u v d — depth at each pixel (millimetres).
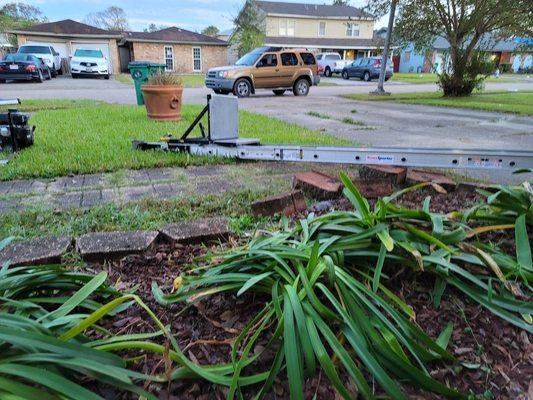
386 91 15180
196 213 2713
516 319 1548
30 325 1198
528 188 2256
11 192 3145
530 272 1708
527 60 35781
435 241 1691
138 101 9031
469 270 1782
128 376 1183
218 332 1499
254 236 2109
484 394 1288
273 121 6840
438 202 2834
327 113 8594
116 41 26750
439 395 1271
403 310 1573
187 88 16078
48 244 2096
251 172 3748
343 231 1821
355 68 23609
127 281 1873
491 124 7172
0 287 1478
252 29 29031
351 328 1342
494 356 1438
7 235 2312
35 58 17359
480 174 3783
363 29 36562
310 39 34938
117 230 2426
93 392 1147
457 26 12430
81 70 19953
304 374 1276
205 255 1934
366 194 2959
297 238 1913
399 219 1889
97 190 3219
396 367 1282
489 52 13469
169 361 1238
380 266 1611
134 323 1548
